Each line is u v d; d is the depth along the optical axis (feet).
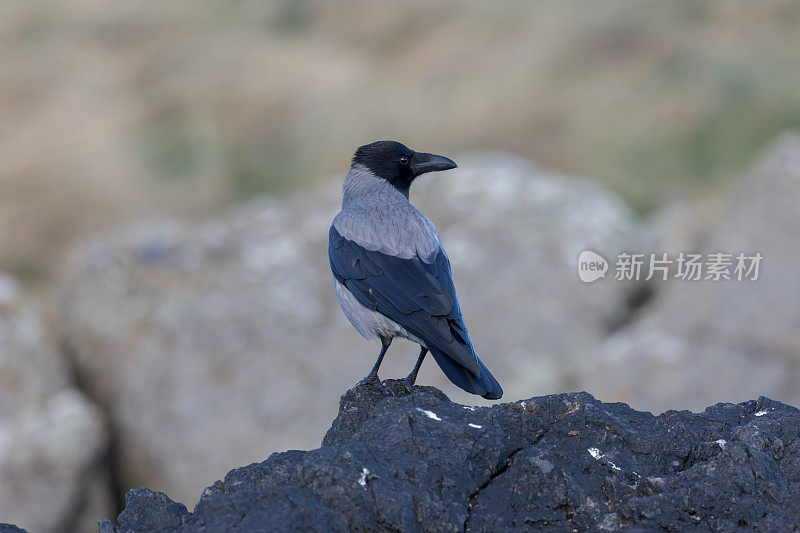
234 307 51.57
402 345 49.93
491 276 53.11
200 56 116.67
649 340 49.16
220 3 131.23
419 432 15.24
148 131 104.01
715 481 14.33
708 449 15.51
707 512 13.96
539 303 51.55
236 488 15.20
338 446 15.01
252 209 58.75
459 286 53.11
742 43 101.50
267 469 15.61
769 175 51.29
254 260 54.19
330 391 49.14
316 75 111.04
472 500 14.46
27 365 48.52
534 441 15.99
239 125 103.76
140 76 115.44
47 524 45.21
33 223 92.84
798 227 49.16
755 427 15.78
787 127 84.79
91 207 94.43
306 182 95.09
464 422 15.96
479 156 62.34
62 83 113.91
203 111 105.81
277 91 106.73
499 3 118.73
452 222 55.83
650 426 16.47
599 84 98.53
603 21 108.68
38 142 104.83
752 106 88.74
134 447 49.49
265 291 52.42
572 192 57.52
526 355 50.16
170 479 48.52
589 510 14.35
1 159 100.27
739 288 48.65
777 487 14.08
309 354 50.19
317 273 53.57
